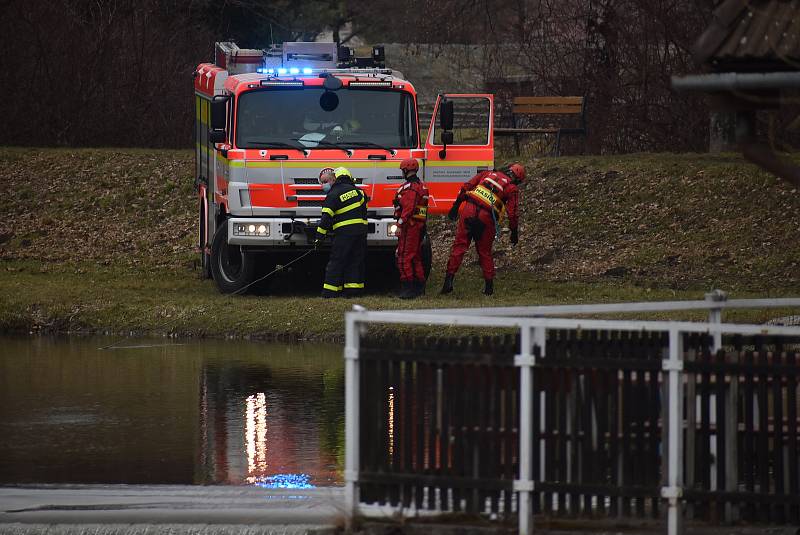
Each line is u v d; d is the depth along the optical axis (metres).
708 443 22.27
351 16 161.00
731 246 63.16
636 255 63.78
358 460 22.34
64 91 97.19
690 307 25.12
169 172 81.31
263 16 130.25
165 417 34.94
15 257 70.94
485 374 22.11
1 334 51.56
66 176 81.50
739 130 21.94
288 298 55.47
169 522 23.58
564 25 89.06
